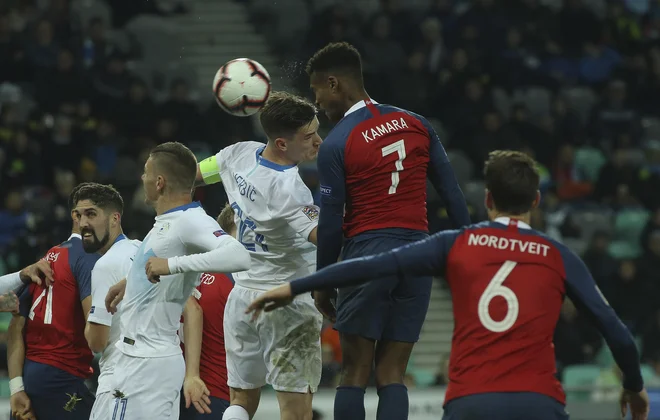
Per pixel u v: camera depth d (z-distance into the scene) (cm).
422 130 1917
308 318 2100
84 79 5525
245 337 2145
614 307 4966
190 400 2136
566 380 4456
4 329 4131
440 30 6359
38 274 2250
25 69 5697
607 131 6300
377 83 5738
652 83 6675
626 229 5569
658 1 7369
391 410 1850
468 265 1602
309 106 2069
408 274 1623
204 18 6347
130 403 1952
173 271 1853
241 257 1861
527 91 6262
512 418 1533
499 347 1561
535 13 6662
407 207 1881
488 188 1678
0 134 5347
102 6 6197
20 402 2267
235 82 2069
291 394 2105
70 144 5269
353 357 1881
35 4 6088
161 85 5909
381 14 6131
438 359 4947
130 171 5022
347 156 1864
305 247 2084
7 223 4994
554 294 1589
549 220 5438
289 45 6147
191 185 2000
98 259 2155
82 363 2281
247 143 2177
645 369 4594
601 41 6838
